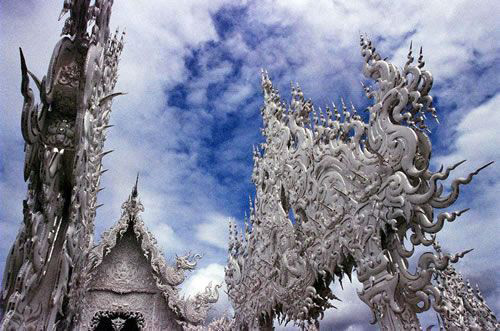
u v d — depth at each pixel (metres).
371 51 8.67
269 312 11.91
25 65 6.03
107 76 11.26
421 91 7.35
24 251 6.25
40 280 6.47
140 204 21.23
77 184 7.12
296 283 10.50
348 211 8.69
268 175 13.58
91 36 7.39
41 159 6.74
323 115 10.52
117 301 20.22
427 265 6.71
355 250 8.19
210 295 20.81
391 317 7.04
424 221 6.77
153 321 20.28
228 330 14.74
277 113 13.17
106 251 19.91
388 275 7.24
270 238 12.28
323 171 9.90
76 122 6.95
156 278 20.48
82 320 19.17
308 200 10.25
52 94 7.11
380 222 7.65
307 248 10.11
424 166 7.09
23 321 6.02
